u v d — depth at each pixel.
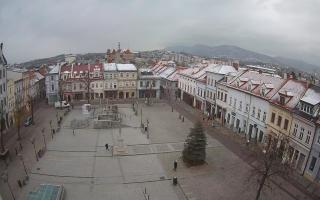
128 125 65.88
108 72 94.31
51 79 89.56
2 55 60.34
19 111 61.84
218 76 74.19
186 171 43.09
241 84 64.50
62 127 63.62
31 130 61.66
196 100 87.81
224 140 57.62
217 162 46.69
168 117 75.00
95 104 88.81
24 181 38.16
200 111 83.25
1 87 59.44
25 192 36.12
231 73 71.44
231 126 66.38
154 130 62.81
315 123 40.72
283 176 42.00
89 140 55.31
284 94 48.81
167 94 107.31
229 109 68.12
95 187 37.72
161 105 89.81
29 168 42.72
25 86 79.31
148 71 101.38
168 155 48.97
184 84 96.88
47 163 44.59
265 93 55.12
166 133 60.91
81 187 37.66
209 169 43.97
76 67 94.62
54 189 33.78
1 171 41.62
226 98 69.69
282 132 48.84
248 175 41.84
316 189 39.03
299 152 44.53
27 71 82.94
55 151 49.47
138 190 37.31
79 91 92.69
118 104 89.31
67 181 39.19
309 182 41.09
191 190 37.75
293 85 51.47
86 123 65.50
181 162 46.16
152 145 53.38
